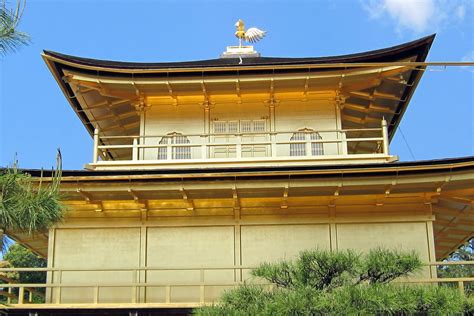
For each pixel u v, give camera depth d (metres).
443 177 20.03
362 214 21.91
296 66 23.67
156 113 25.53
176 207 22.22
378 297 12.73
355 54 24.41
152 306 19.61
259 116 25.38
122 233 22.09
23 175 10.79
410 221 21.75
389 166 19.97
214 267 20.03
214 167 21.36
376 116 28.52
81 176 20.27
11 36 10.47
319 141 23.19
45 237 25.33
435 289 13.63
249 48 28.81
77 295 21.53
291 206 22.06
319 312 12.74
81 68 24.03
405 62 23.44
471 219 24.61
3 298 24.06
